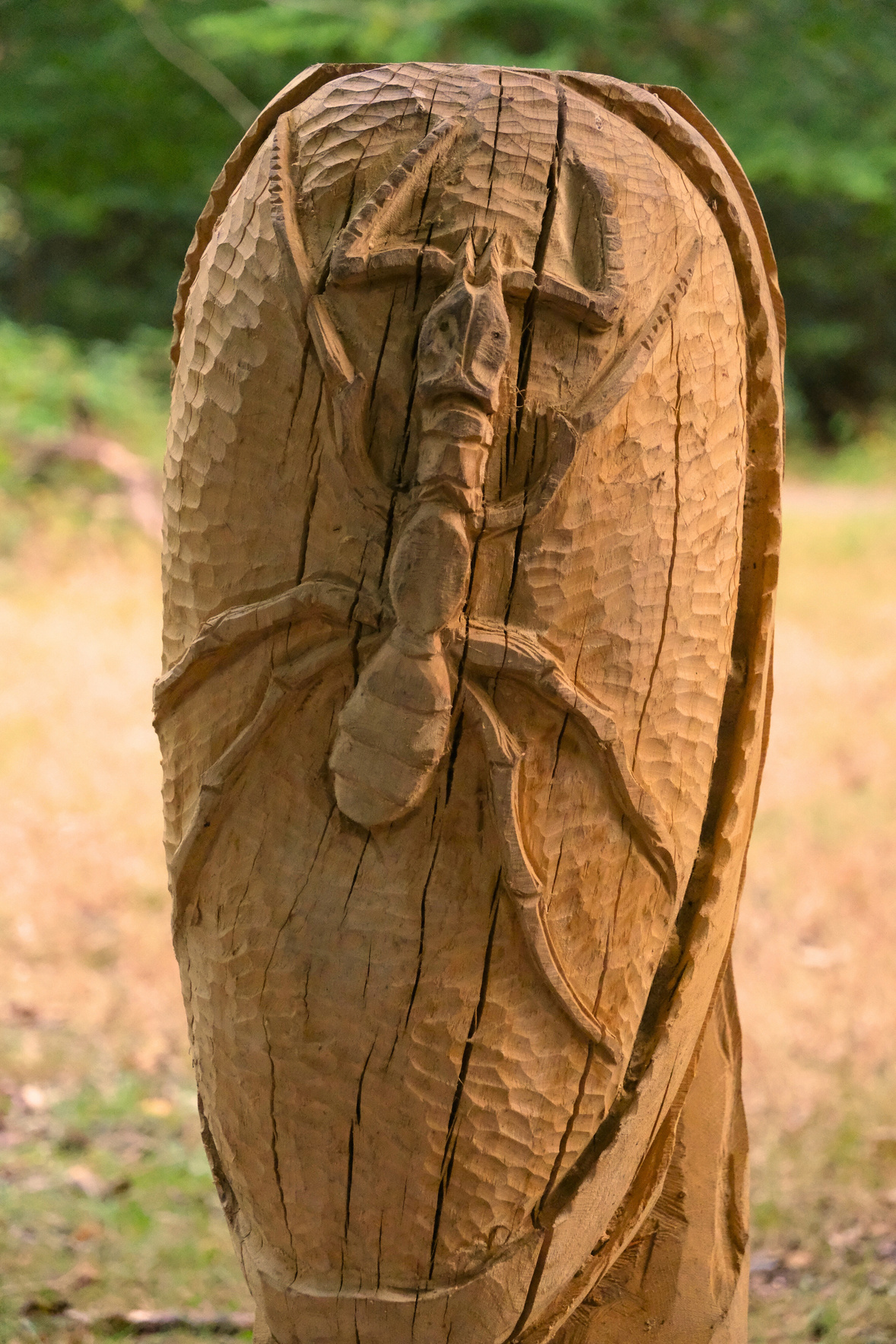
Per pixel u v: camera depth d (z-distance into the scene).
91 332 19.75
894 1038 5.19
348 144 3.32
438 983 3.30
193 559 3.37
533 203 3.29
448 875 3.30
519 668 3.26
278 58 15.35
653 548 3.32
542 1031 3.34
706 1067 3.59
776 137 14.31
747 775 3.48
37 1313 4.04
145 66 14.77
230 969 3.35
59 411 13.48
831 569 12.94
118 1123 4.85
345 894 3.31
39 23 14.55
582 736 3.30
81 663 9.48
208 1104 3.43
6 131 15.76
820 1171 4.50
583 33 14.62
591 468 3.27
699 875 3.47
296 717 3.31
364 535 3.28
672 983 3.45
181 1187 4.47
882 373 25.08
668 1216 3.57
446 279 3.26
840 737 8.45
